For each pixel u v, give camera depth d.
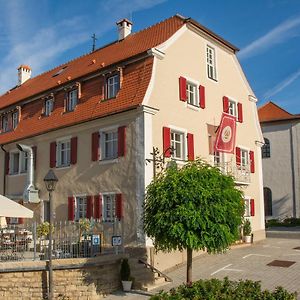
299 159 37.41
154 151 18.28
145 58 19.45
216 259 19.48
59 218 21.64
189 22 21.55
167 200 13.42
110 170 19.30
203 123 21.75
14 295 14.61
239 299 7.29
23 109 26.50
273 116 38.97
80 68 25.69
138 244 17.61
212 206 13.17
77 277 14.97
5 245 15.36
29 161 23.69
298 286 14.36
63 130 22.00
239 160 24.52
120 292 15.63
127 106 18.59
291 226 35.91
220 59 24.02
